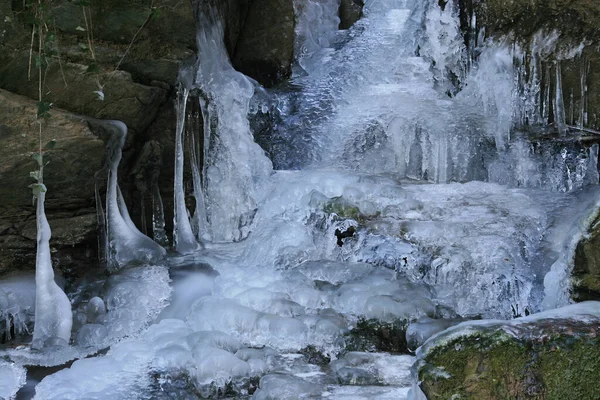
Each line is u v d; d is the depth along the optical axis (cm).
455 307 442
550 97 578
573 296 370
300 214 525
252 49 719
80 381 360
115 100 492
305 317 411
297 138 639
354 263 474
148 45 504
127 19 489
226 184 562
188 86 532
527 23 589
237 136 572
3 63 454
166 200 553
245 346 388
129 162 529
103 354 404
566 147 570
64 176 469
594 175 562
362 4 845
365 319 414
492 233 470
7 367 382
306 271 471
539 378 270
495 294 444
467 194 532
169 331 412
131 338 419
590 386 271
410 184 559
